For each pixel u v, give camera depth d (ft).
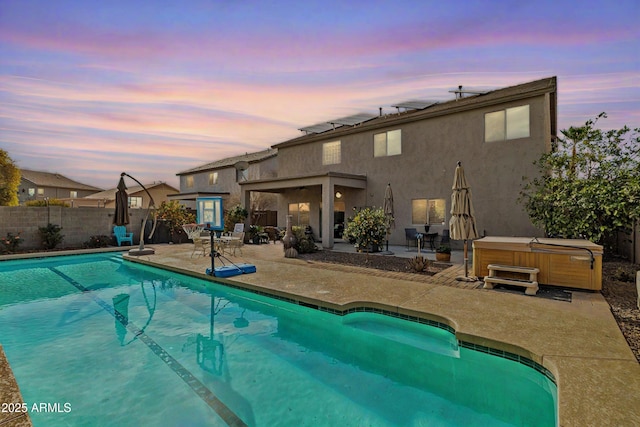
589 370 11.03
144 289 27.84
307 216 61.00
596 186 27.99
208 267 31.35
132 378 13.53
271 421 10.91
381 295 21.03
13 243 43.24
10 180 78.38
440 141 45.16
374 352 16.14
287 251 37.65
